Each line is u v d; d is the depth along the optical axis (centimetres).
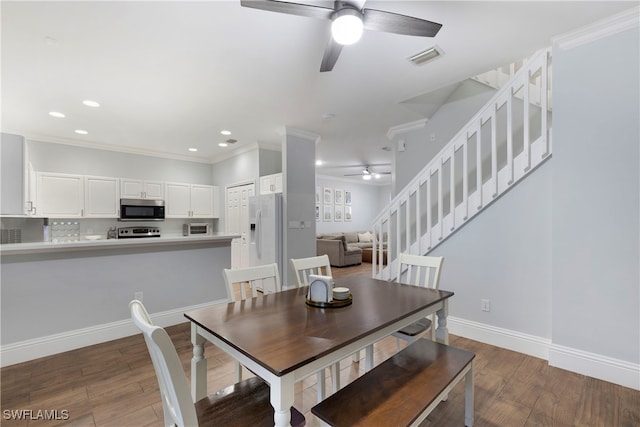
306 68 264
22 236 354
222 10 189
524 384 213
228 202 607
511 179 266
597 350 218
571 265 229
